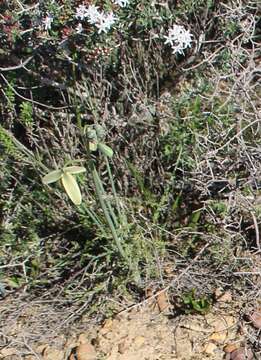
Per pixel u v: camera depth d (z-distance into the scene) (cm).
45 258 386
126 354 341
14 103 424
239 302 358
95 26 375
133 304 363
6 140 369
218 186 395
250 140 393
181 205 397
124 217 372
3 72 420
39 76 416
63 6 376
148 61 425
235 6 418
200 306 354
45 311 366
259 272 359
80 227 386
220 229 380
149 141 404
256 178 377
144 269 373
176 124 397
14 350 351
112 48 389
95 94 412
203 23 422
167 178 400
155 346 344
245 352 337
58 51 394
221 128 388
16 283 380
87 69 404
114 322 355
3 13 391
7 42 403
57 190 389
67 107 408
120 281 366
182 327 350
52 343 352
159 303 361
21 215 393
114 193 366
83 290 371
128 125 405
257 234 362
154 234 385
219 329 348
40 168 392
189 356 339
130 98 418
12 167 396
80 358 341
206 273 370
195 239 386
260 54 432
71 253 383
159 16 394
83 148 400
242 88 384
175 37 382
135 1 380
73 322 359
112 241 369
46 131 404
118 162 399
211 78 415
